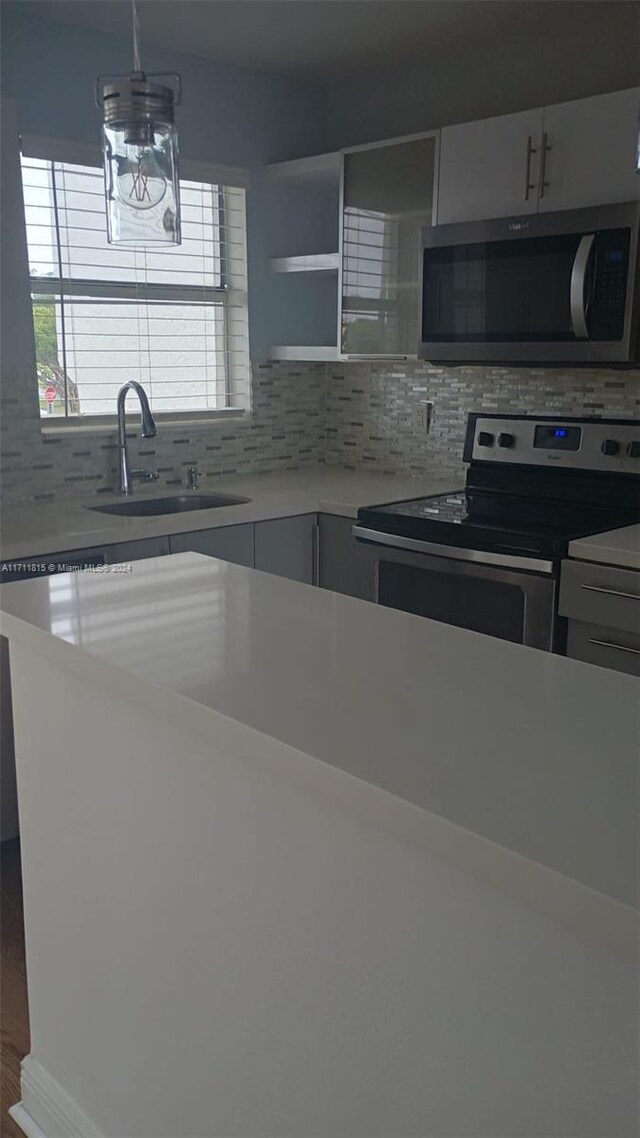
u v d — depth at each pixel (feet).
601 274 9.16
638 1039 3.07
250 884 4.42
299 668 4.42
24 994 7.39
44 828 5.93
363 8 10.10
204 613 5.35
